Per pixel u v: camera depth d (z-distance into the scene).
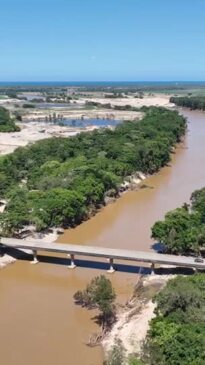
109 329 67.19
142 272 86.31
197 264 81.62
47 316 72.19
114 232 107.00
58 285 83.25
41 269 89.50
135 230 107.94
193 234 88.31
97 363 60.44
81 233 106.50
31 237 101.31
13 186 129.12
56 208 107.00
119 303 74.62
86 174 128.12
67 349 63.56
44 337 66.50
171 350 53.25
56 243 94.81
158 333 57.19
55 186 123.94
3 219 100.12
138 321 67.75
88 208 118.69
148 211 121.19
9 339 66.31
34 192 116.94
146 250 96.25
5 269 89.44
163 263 83.38
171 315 60.31
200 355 52.19
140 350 59.12
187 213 97.88
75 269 89.19
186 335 54.97
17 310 74.38
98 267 89.75
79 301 76.44
